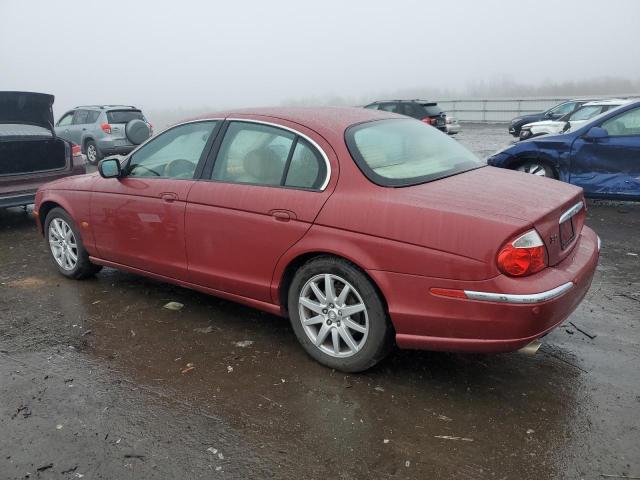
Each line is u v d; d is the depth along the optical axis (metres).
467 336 3.01
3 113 7.70
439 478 2.57
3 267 5.80
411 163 3.56
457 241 2.93
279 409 3.12
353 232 3.22
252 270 3.74
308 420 3.01
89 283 5.20
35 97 7.79
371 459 2.70
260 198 3.62
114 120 15.75
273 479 2.58
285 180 3.58
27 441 2.87
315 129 3.56
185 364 3.64
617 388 3.26
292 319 3.65
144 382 3.43
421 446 2.79
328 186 3.38
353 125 3.67
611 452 2.71
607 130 7.65
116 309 4.56
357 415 3.05
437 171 3.58
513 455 2.71
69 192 5.01
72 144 8.07
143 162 4.49
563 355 3.66
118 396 3.27
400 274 3.09
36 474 2.63
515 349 2.96
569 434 2.85
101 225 4.72
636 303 4.48
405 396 3.23
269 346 3.88
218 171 3.95
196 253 4.04
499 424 2.95
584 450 2.73
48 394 3.30
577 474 2.57
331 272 3.37
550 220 3.07
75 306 4.64
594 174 7.70
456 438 2.84
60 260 5.36
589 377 3.39
